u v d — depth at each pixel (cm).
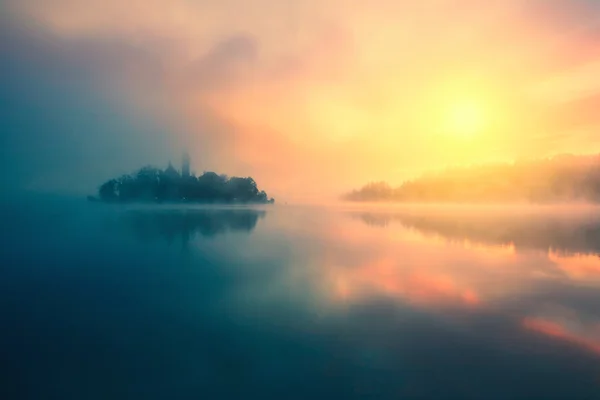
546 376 395
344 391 380
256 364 419
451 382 387
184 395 382
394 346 452
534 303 560
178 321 505
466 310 535
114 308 559
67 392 378
